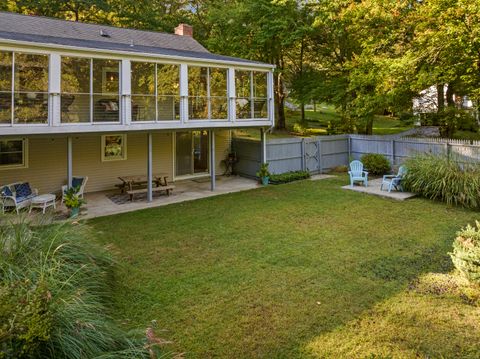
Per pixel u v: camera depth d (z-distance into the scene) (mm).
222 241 7898
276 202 11430
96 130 10422
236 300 5312
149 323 4676
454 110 16578
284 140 15742
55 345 3240
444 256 6855
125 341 3668
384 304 5148
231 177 16375
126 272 6289
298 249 7352
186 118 12258
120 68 10758
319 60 23812
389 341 4312
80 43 10688
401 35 15117
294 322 4723
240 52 22656
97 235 8336
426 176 11562
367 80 16141
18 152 11867
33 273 4164
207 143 16641
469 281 5484
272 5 20547
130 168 14391
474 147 13102
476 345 4211
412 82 14766
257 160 15586
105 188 13812
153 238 8148
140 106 12000
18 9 22109
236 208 10773
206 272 6297
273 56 23875
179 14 26781
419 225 8820
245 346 4246
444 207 10461
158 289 5660
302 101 22375
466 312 4910
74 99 10969
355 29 16797
